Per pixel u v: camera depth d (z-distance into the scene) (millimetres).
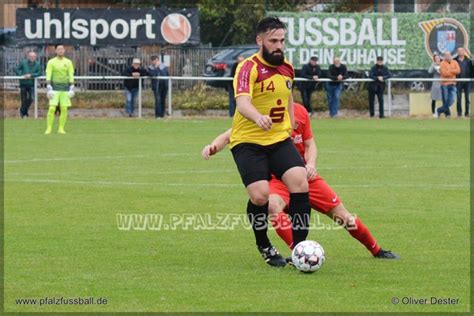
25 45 104750
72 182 46281
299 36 105312
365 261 27797
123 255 28734
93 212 37094
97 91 105250
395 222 34906
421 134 79375
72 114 103812
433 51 107250
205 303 22656
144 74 100250
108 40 105438
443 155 60906
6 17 114062
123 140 71750
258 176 26453
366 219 35531
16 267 26859
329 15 105625
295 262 25859
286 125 26969
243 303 22641
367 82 106938
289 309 22109
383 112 103000
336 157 59125
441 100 104375
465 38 107250
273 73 26406
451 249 29656
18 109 104312
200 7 115125
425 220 35344
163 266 27047
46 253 28969
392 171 51500
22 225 34188
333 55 106000
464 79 103188
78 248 29844
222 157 58969
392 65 106938
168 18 105500
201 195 41719
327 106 106938
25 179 47469
